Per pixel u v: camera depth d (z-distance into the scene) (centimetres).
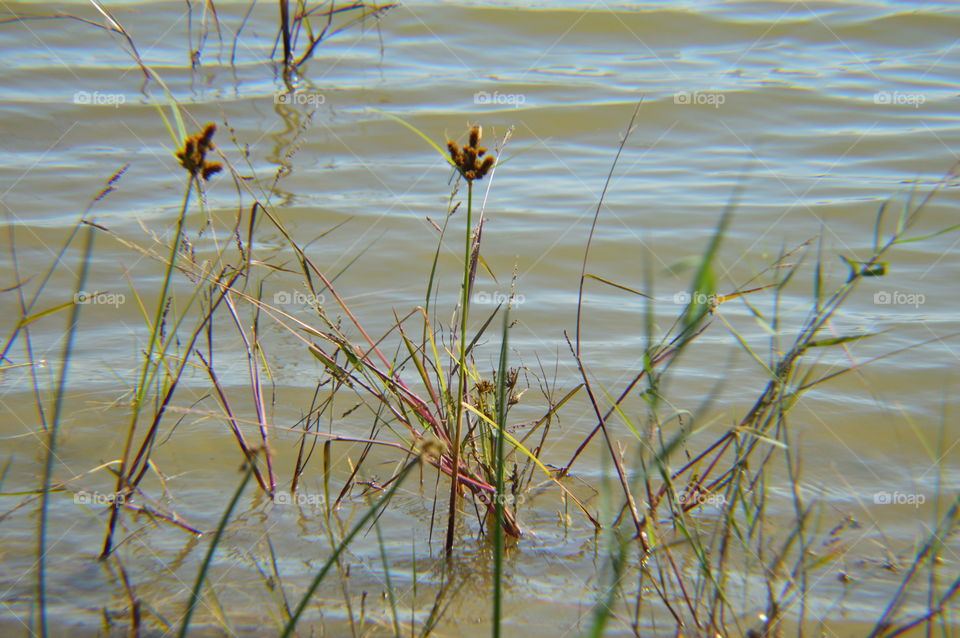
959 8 1074
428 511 367
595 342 501
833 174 730
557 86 904
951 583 318
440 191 703
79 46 952
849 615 301
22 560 329
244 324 515
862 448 404
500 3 1102
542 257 603
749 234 629
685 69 951
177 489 377
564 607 309
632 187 714
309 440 414
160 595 313
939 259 590
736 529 307
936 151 766
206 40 1000
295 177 714
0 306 521
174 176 714
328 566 228
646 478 302
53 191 675
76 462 390
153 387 447
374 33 1038
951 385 448
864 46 1011
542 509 366
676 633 292
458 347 491
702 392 447
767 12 1088
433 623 301
